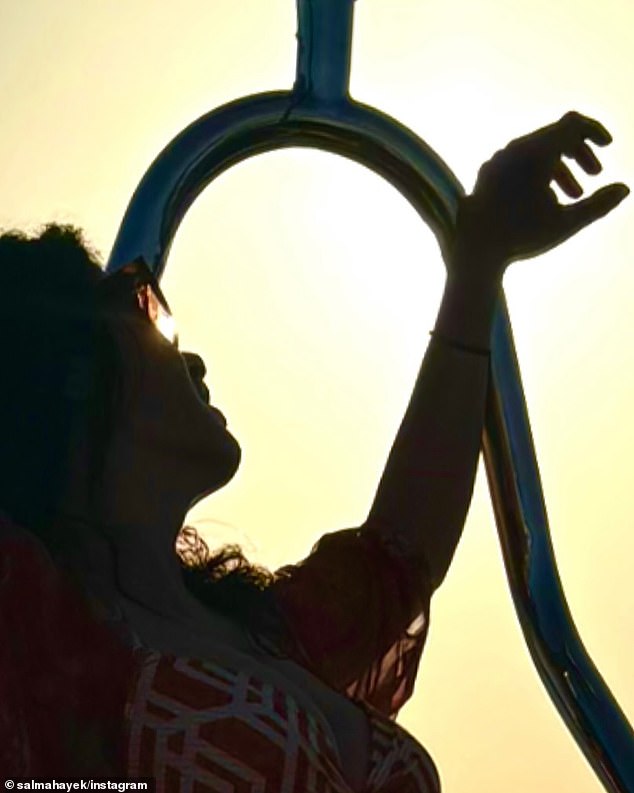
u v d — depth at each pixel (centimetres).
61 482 176
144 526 181
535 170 209
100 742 160
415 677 202
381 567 202
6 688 157
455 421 207
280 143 200
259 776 161
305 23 200
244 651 184
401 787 183
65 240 181
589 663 193
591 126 210
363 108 200
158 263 192
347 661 199
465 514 208
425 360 208
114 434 178
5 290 176
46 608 161
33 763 156
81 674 160
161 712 161
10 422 174
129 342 179
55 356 175
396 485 207
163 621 177
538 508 201
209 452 183
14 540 163
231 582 195
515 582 197
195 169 195
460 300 208
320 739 168
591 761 192
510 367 208
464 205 207
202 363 192
